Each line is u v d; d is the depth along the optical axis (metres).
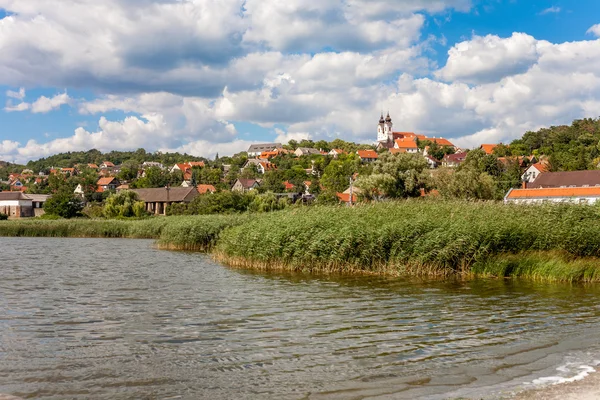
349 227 25.64
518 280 22.75
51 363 10.80
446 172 71.69
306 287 21.11
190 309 16.61
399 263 24.62
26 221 70.12
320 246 25.86
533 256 23.78
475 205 28.91
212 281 23.14
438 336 12.99
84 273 26.48
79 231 65.94
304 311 16.19
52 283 22.78
